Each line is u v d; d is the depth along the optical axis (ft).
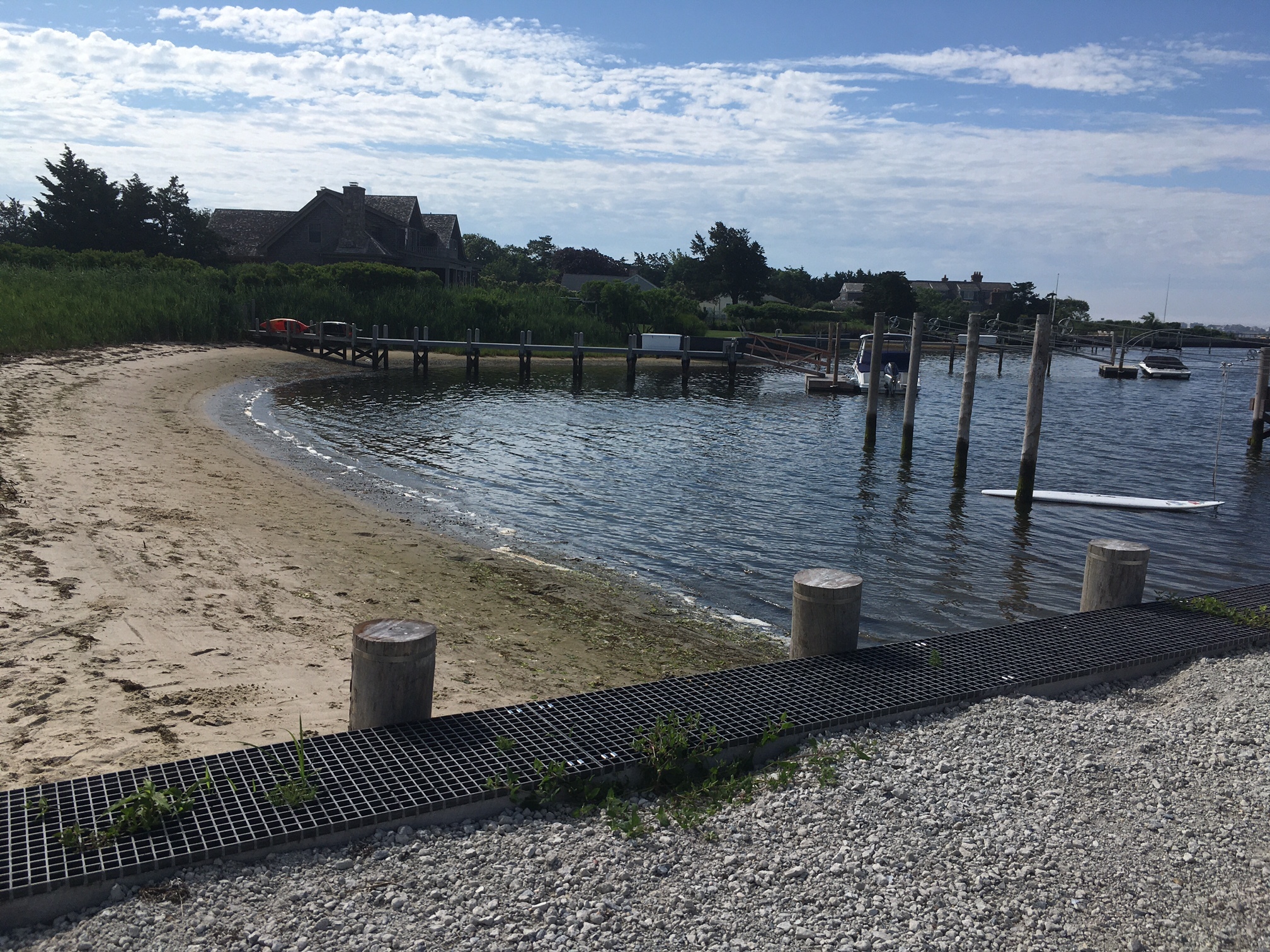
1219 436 83.20
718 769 16.85
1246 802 16.05
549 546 40.50
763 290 310.65
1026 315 312.50
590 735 17.54
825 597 22.70
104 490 40.50
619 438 76.23
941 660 22.25
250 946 11.28
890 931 12.20
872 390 76.13
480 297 153.28
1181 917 12.77
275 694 21.38
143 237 176.24
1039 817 15.38
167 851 12.89
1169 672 23.25
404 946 11.41
